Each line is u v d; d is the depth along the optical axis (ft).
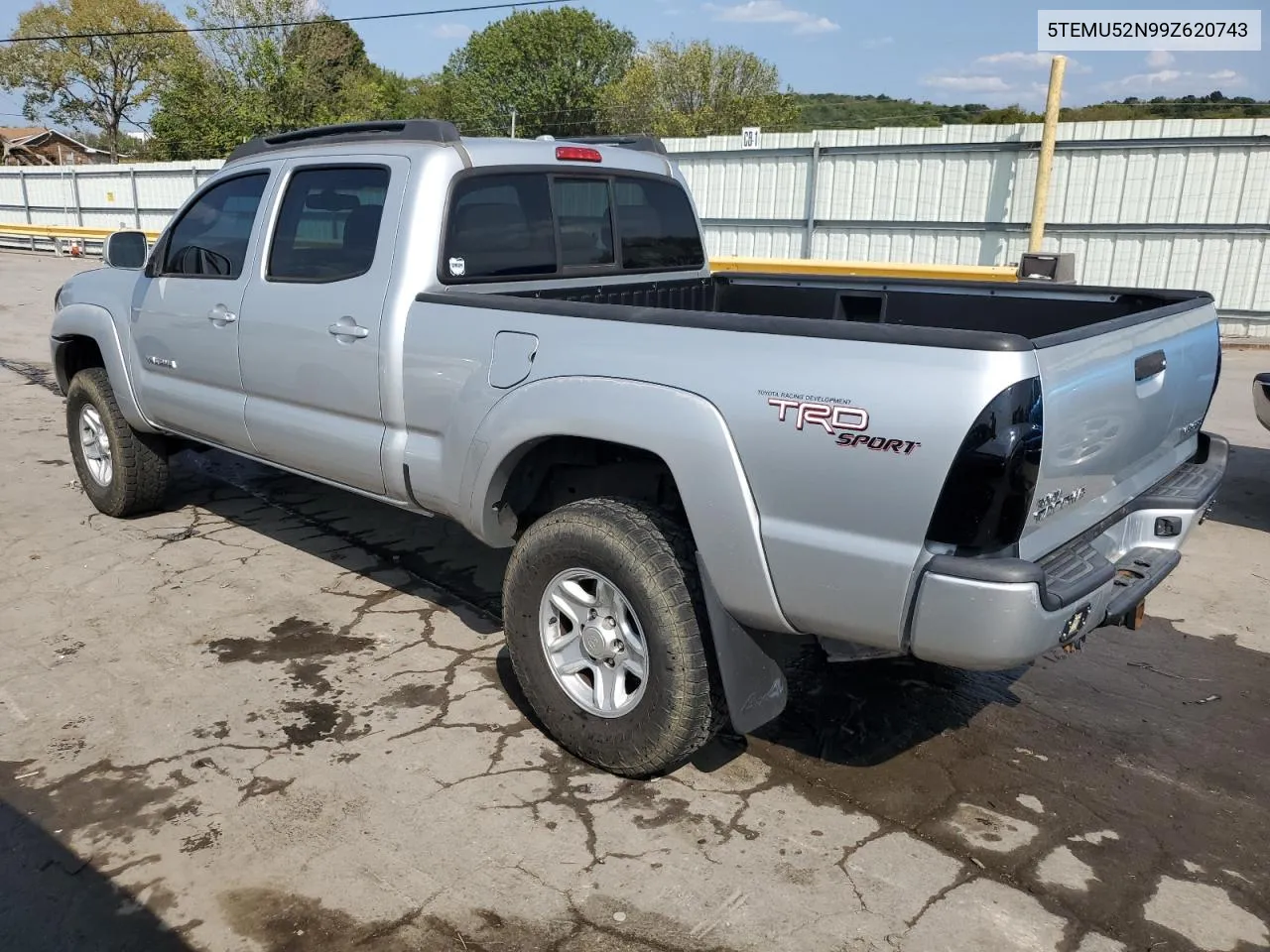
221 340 14.25
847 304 15.03
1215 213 39.63
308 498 19.65
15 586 15.05
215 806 9.80
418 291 11.68
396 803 9.89
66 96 195.42
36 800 9.87
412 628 13.91
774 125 132.46
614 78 181.78
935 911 8.48
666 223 15.51
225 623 13.93
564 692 10.50
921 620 7.93
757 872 8.96
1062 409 7.90
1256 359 36.37
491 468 10.68
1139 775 10.58
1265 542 17.89
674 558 9.48
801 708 11.91
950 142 43.83
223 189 14.62
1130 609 9.49
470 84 182.50
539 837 9.41
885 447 7.83
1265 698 12.28
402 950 8.02
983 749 11.05
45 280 63.41
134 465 17.44
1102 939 8.21
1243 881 8.95
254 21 130.00
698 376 8.89
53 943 8.05
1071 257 26.84
